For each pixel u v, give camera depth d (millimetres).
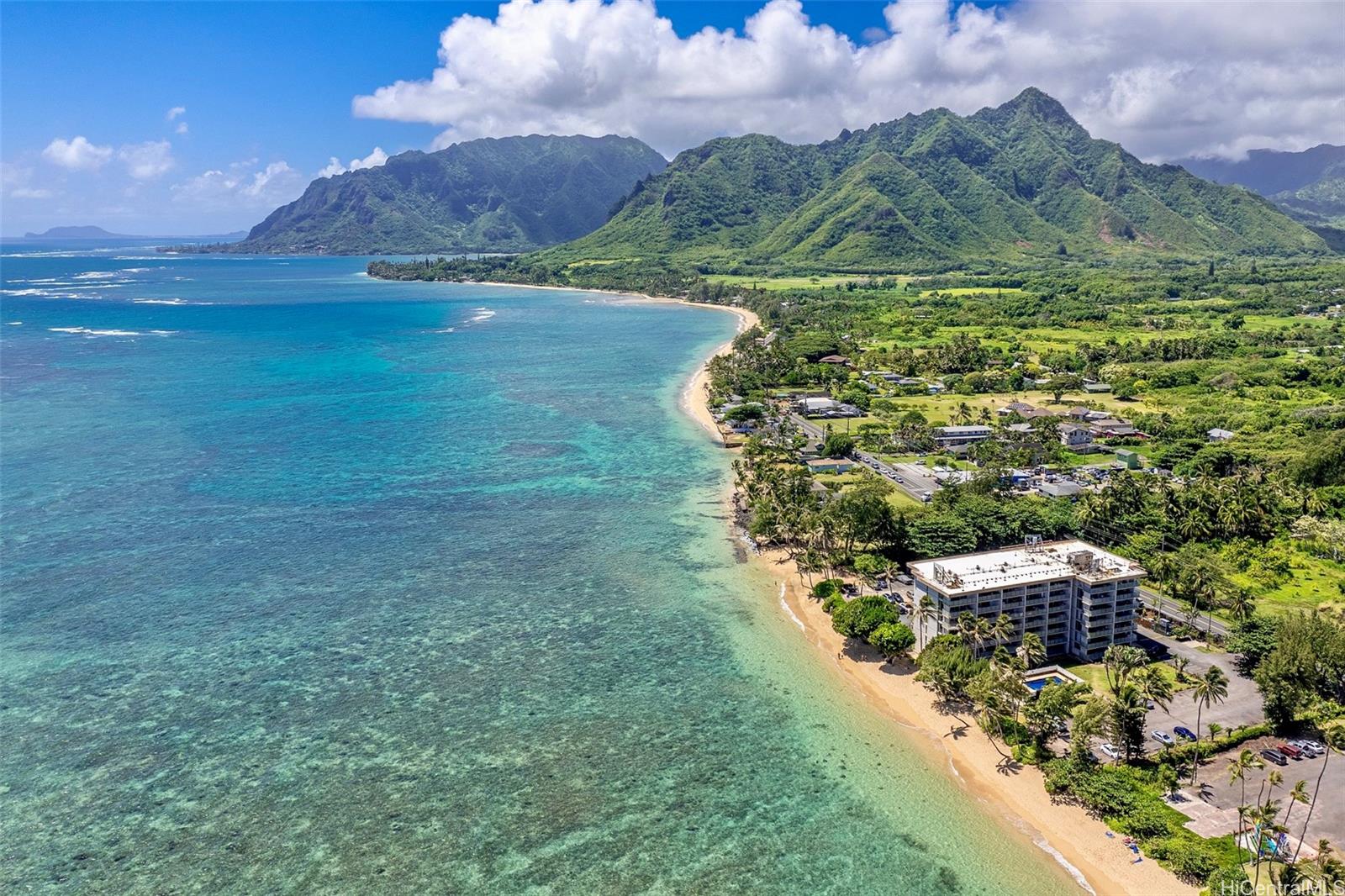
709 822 78875
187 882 72188
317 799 81938
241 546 140625
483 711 96062
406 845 76188
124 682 100938
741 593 126125
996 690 90438
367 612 118812
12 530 145000
